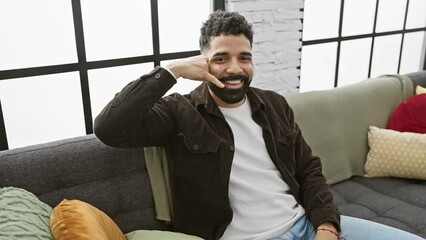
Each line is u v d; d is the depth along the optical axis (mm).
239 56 1144
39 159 1115
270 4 1855
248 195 1178
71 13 1458
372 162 1870
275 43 1944
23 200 941
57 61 1467
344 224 1227
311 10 2154
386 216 1538
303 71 2248
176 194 1200
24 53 1391
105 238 902
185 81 1828
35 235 819
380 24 2514
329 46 2303
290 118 1373
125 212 1240
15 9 1343
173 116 1172
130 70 1661
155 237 1091
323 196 1231
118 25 1595
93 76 1566
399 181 1822
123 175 1248
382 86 2053
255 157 1216
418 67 2861
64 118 1527
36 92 1438
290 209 1219
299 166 1347
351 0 2307
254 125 1246
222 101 1204
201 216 1185
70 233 835
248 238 1148
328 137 1806
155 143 1150
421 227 1434
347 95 1914
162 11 1705
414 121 1910
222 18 1134
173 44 1779
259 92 1326
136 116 1018
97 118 1030
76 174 1161
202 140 1154
